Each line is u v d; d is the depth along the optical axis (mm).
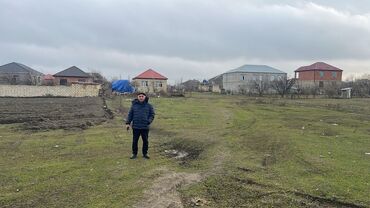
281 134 15688
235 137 14977
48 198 6996
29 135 14758
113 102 36406
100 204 6680
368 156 11141
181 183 8148
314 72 83562
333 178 8516
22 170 9008
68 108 28250
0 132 15445
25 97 44625
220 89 77562
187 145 13078
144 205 6719
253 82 66375
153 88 63531
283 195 7355
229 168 9539
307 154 11180
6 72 74500
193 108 29969
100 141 13516
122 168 9391
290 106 33750
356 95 54219
